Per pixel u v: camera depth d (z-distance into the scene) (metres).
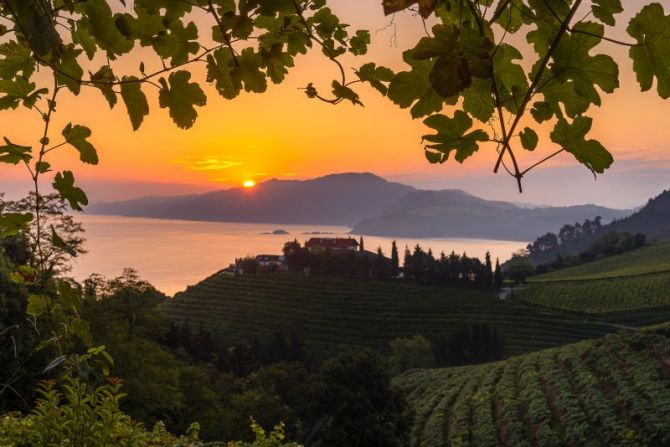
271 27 1.28
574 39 0.84
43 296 1.50
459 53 0.83
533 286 134.38
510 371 57.00
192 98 1.17
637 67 0.83
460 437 44.34
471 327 100.62
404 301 130.50
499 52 0.94
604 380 45.34
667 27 0.80
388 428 33.44
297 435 46.91
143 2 1.08
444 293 134.38
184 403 33.75
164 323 33.25
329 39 1.30
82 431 3.52
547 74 0.90
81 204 1.36
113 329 28.38
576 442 37.44
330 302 133.62
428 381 67.31
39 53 0.97
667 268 125.19
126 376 26.48
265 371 58.44
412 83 0.94
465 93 0.97
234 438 37.22
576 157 0.85
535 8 0.96
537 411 42.81
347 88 1.24
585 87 0.86
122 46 1.14
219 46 1.19
